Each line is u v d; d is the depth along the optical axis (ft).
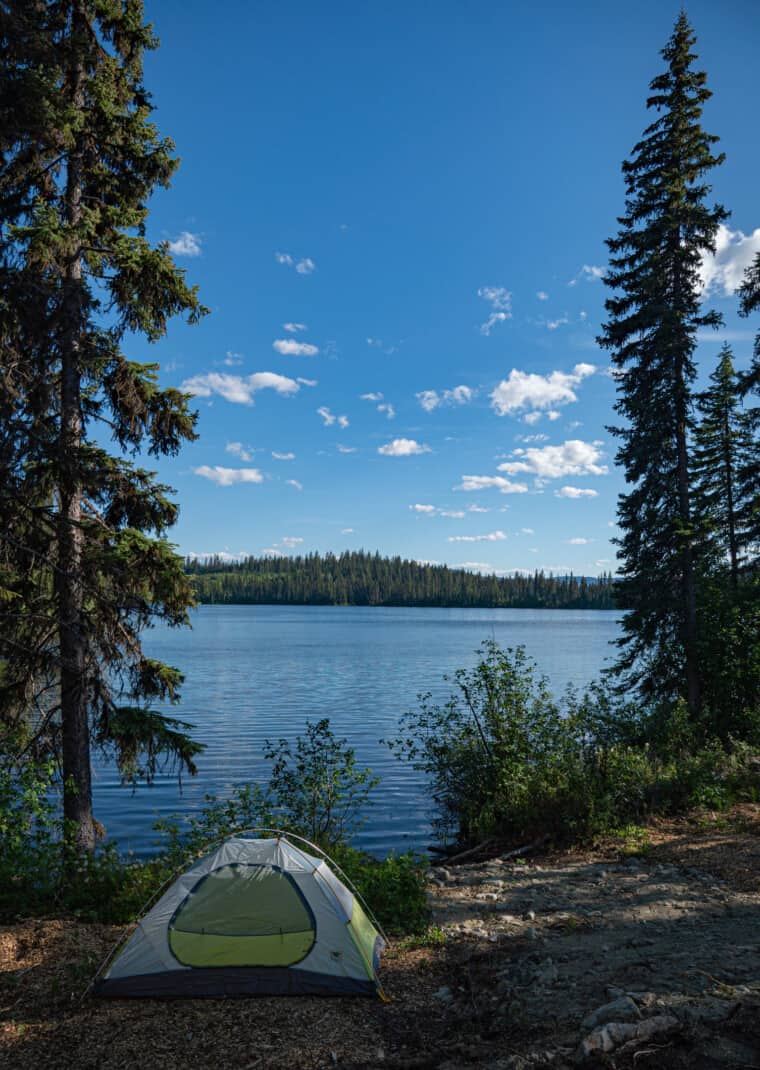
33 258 34.60
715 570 76.95
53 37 37.42
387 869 29.94
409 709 118.73
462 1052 16.22
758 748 53.93
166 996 19.75
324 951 20.67
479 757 49.88
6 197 38.73
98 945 23.34
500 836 42.60
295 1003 19.44
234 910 21.17
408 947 23.77
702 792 42.09
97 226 39.65
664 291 70.64
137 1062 16.34
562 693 124.36
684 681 70.85
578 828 37.86
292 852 22.88
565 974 20.31
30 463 36.68
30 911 26.89
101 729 38.58
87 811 38.04
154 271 38.24
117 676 39.58
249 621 510.99
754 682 66.90
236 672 180.24
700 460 86.22
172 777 72.02
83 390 41.01
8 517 35.94
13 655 37.17
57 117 34.24
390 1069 15.72
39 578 38.83
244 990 19.89
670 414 68.74
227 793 65.05
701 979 18.60
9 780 29.76
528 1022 17.40
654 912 25.52
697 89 70.03
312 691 143.74
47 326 35.27
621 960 21.02
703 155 69.82
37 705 39.01
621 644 73.36
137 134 39.68
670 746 53.31
